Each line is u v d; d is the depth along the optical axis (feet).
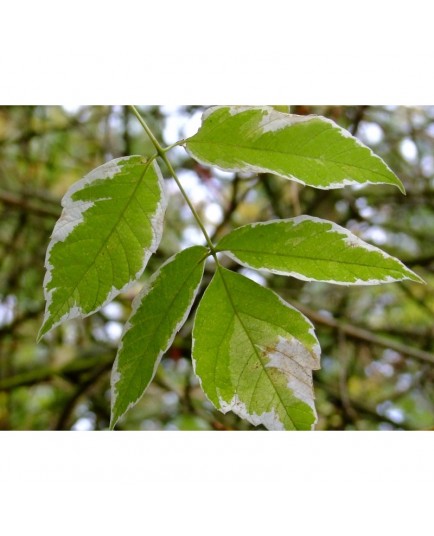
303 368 0.92
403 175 2.85
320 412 2.75
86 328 2.95
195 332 0.93
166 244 2.81
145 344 0.91
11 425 2.84
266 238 0.93
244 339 0.93
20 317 2.87
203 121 0.93
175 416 2.86
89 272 0.89
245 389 0.92
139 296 0.91
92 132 2.84
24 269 2.88
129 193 0.92
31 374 2.69
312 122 0.91
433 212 2.97
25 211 2.66
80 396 2.48
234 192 2.46
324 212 2.76
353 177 0.90
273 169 0.91
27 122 2.76
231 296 0.94
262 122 0.92
